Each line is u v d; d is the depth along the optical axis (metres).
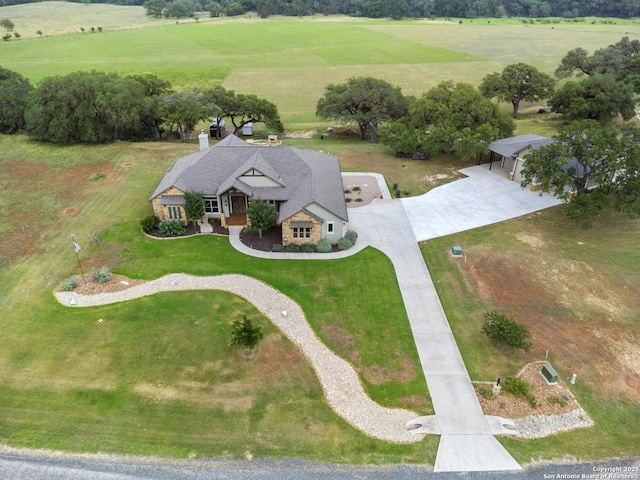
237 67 111.94
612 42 137.50
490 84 72.38
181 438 20.30
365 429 20.94
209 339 25.72
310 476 18.83
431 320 27.52
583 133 39.03
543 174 38.47
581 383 23.25
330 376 23.61
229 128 71.06
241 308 28.23
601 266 32.38
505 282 30.86
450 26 180.75
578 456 19.80
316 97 87.88
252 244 34.97
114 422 20.95
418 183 46.03
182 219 37.16
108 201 41.91
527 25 181.00
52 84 56.88
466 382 23.39
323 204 33.22
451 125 50.00
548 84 70.81
